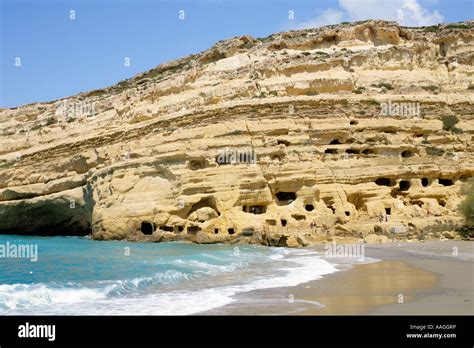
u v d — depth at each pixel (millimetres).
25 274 27328
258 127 52594
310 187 49844
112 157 57938
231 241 46906
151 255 37188
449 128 56844
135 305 18922
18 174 67812
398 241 45344
